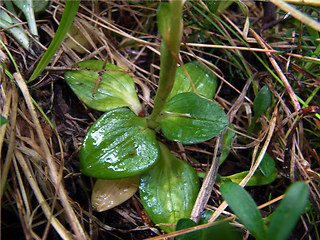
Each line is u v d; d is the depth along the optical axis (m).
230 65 0.12
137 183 0.09
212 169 0.09
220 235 0.05
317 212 0.09
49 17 0.11
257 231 0.06
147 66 0.12
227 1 0.12
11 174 0.08
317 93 0.12
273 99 0.11
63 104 0.10
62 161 0.09
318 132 0.11
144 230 0.09
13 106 0.09
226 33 0.12
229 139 0.10
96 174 0.08
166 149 0.09
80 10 0.12
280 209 0.05
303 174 0.10
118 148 0.08
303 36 0.11
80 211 0.09
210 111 0.08
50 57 0.08
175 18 0.06
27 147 0.09
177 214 0.08
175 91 0.10
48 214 0.08
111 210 0.09
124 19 0.13
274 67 0.11
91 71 0.10
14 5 0.11
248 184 0.10
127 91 0.10
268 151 0.10
